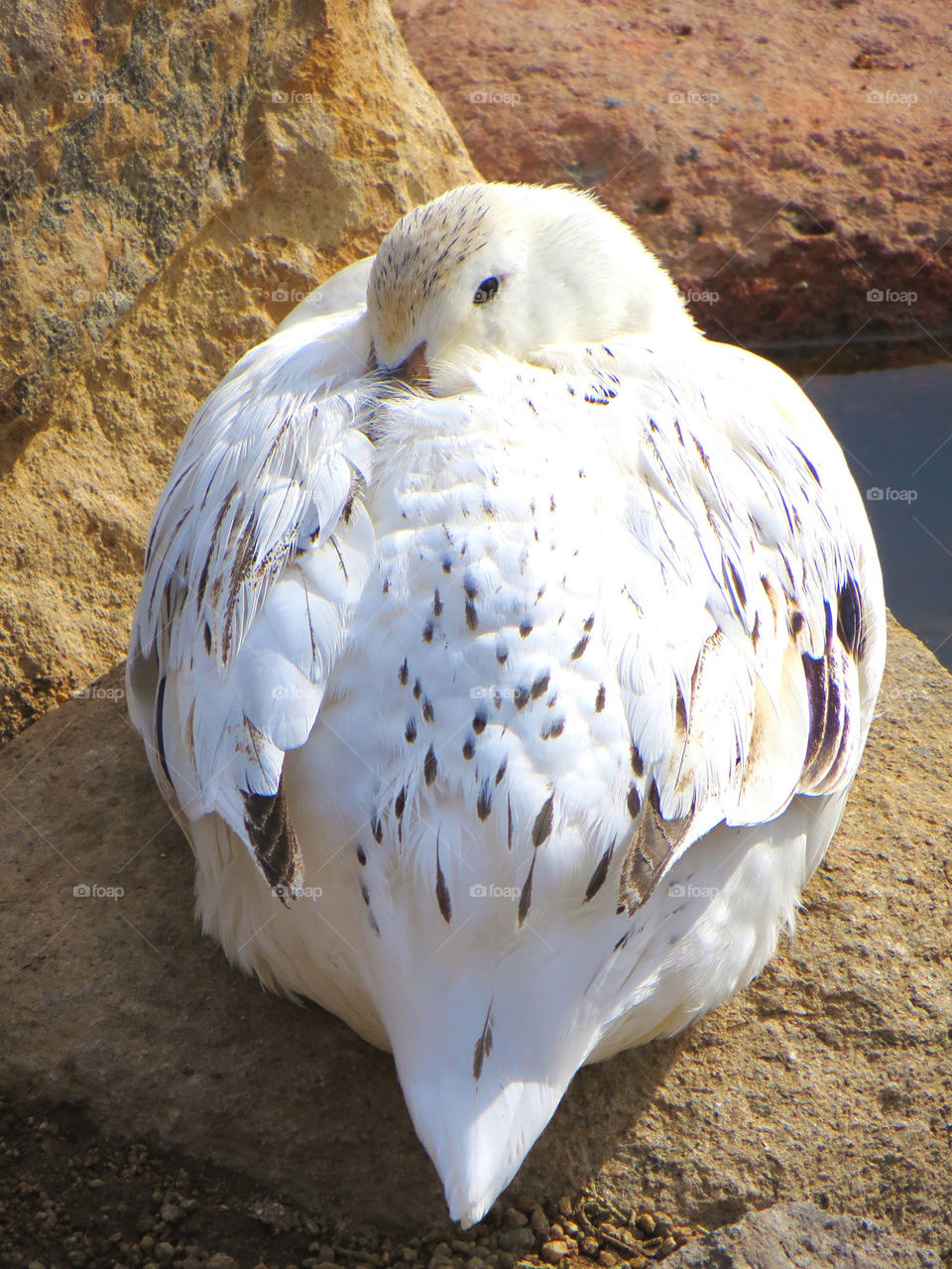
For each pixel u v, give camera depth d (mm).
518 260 6684
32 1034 5988
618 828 4676
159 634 5949
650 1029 5477
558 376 5734
